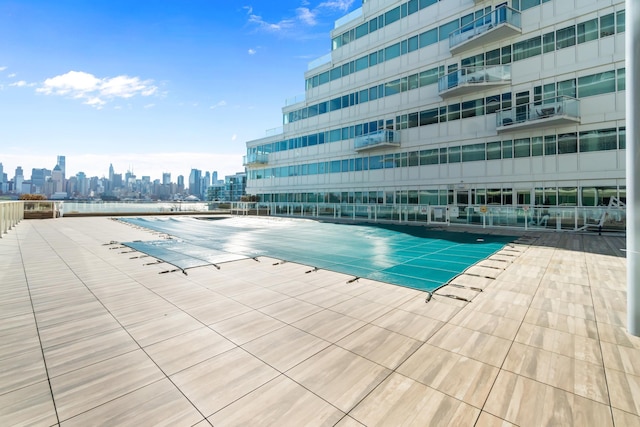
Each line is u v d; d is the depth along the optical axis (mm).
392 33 27031
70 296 5652
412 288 6188
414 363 3383
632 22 3883
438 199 23734
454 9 22969
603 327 4324
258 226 21141
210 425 2461
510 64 20062
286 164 38156
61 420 2486
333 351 3645
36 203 24656
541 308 5066
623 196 16078
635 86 3893
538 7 19094
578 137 17484
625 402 2732
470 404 2719
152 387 2939
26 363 3326
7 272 7457
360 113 29672
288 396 2824
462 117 22391
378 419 2531
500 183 20438
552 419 2531
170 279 6879
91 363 3346
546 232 16531
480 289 6078
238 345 3783
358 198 29828
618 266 8148
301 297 5637
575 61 17719
